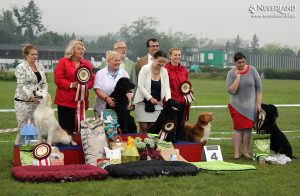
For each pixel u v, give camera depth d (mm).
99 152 7328
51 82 42000
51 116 7383
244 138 8891
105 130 7699
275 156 8461
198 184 6340
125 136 8070
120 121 8141
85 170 6535
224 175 7016
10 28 105875
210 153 8102
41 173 6309
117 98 8109
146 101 8492
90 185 6145
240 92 8789
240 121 8781
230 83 8867
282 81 62750
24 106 7863
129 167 6797
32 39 106375
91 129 7383
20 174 6328
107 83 8219
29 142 7520
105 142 7430
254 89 8844
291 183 6598
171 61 8828
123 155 7441
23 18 106688
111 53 8289
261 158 8227
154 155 7637
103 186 6121
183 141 8492
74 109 7988
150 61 9281
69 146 7633
